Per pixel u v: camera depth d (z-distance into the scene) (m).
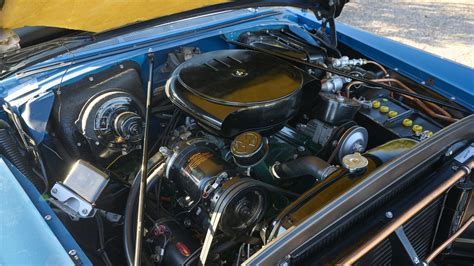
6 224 1.26
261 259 1.06
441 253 1.57
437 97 2.00
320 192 1.36
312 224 1.14
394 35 5.14
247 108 1.47
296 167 1.57
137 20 1.88
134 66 1.88
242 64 1.73
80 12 1.68
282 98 1.52
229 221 1.34
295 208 1.31
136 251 1.26
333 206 1.19
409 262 1.26
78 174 1.48
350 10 5.91
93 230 1.54
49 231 1.24
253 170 1.64
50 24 1.67
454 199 1.47
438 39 5.03
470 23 5.45
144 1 1.76
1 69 1.76
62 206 1.46
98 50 1.90
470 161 1.40
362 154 1.55
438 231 1.54
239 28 2.25
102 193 1.46
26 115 1.64
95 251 1.51
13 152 1.68
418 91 2.09
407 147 1.55
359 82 2.01
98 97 1.72
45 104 1.66
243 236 1.39
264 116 1.51
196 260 1.39
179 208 1.63
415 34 5.17
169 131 1.80
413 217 1.33
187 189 1.45
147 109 1.67
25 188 1.41
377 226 1.24
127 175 1.81
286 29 2.44
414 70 2.13
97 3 1.66
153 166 1.56
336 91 1.90
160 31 2.12
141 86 1.88
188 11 1.94
